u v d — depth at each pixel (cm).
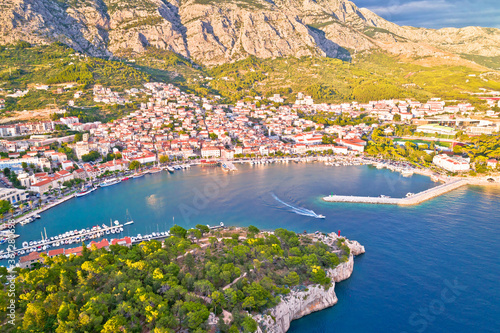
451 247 19912
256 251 16600
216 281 13962
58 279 13900
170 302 12588
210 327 11612
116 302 12169
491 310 14850
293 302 14275
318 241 19100
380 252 19462
